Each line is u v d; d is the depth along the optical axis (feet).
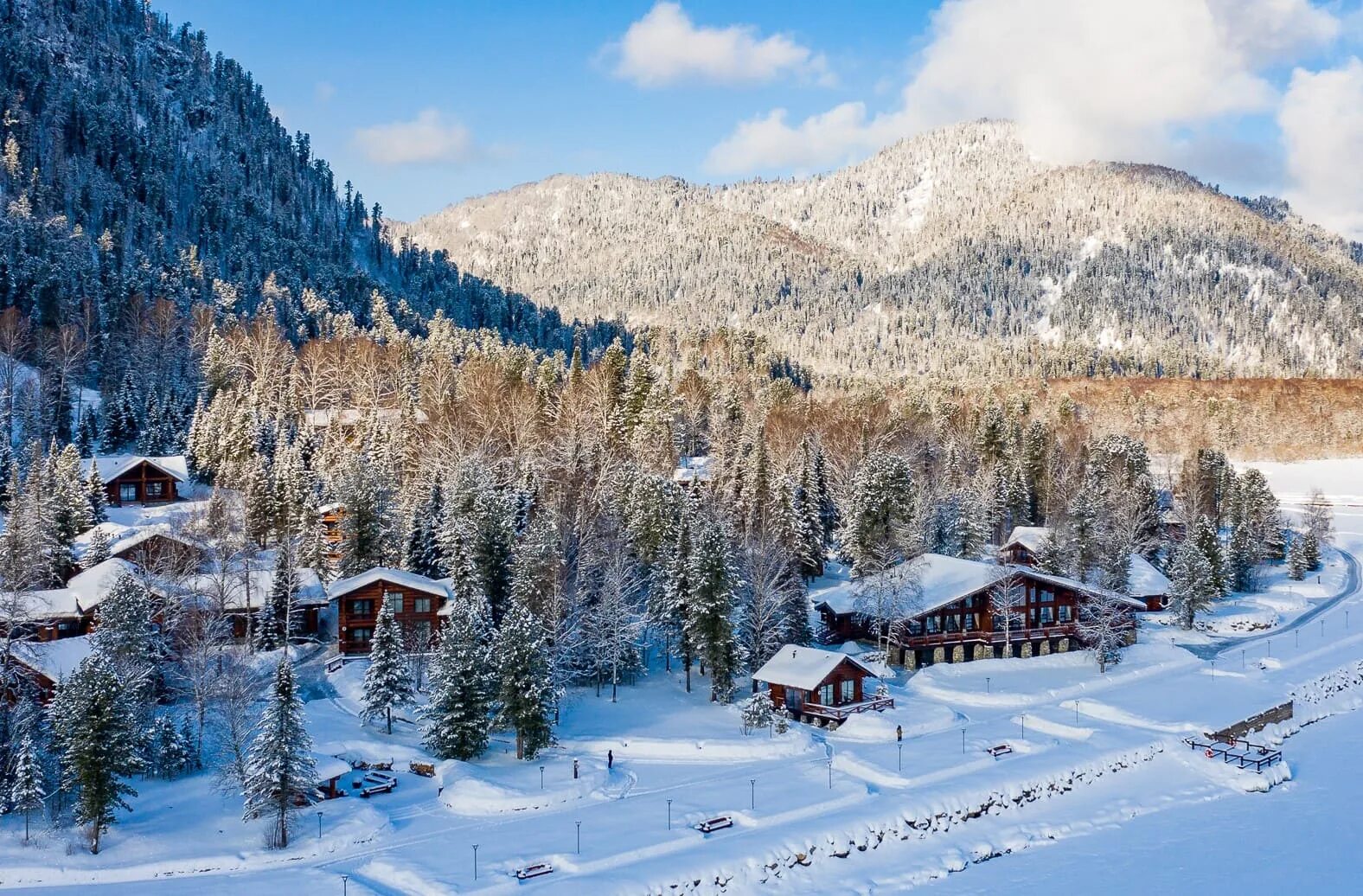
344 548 349.41
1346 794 229.25
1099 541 386.32
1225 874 190.29
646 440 481.46
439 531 343.46
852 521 376.07
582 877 172.35
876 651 322.96
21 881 170.91
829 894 177.88
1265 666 325.01
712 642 277.85
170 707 253.03
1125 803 220.64
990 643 328.90
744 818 197.36
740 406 613.11
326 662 296.51
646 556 341.62
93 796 182.60
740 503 393.50
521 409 499.10
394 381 599.98
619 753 239.30
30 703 208.23
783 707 274.57
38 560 300.81
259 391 534.37
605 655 287.07
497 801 203.51
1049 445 545.44
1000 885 185.26
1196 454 599.98
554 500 353.31
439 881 168.25
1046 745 244.83
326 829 189.98
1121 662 327.67
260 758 186.39
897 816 200.44
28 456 423.64
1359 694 301.84
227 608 300.20
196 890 165.99
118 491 439.63
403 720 254.27
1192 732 256.73
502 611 303.48
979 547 415.85
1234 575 441.27
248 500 368.89
